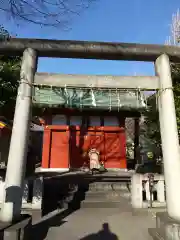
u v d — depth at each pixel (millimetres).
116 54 5668
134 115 15109
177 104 7016
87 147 15633
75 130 15820
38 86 5426
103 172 14273
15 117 5062
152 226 5844
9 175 4711
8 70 6473
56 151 15453
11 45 5449
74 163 15328
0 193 6555
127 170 15234
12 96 6629
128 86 5535
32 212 6543
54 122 15758
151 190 7113
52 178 11062
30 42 5496
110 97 5543
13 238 3994
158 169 12930
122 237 5117
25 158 4953
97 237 5109
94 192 8898
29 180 6934
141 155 15227
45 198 8320
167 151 5082
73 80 5477
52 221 6227
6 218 4449
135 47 5641
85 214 6906
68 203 7758
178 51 5730
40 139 24031
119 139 15852
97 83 5504
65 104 5387
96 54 5676
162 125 5336
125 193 8789
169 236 4262
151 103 6164
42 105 5395
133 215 6816
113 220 6344
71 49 5555
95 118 16031
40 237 5070
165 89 5430
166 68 5570
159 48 5699
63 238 5031
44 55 5703
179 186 4828
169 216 4793
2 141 14523
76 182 9961
